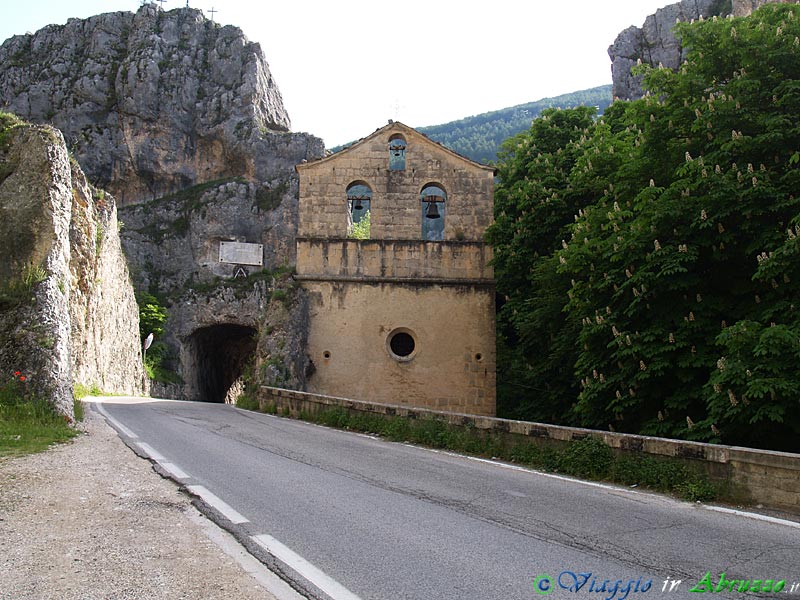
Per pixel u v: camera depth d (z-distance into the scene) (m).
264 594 5.00
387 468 10.79
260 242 71.44
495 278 24.81
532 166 24.95
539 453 11.62
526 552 6.21
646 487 9.68
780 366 11.91
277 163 75.00
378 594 5.03
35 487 8.45
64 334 16.75
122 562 5.65
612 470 10.24
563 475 10.70
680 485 9.28
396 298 24.64
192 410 22.20
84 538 6.34
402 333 24.78
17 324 16.00
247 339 71.56
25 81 74.75
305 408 19.62
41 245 17.75
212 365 73.31
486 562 5.87
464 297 24.80
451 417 13.93
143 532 6.57
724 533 7.12
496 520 7.42
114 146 72.31
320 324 24.33
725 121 14.88
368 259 24.72
